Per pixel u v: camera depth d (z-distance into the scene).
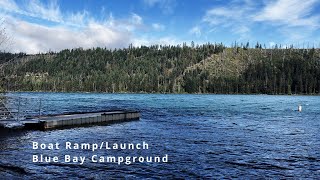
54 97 147.62
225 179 19.95
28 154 24.81
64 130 38.22
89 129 40.38
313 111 82.69
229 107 93.94
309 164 24.42
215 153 27.48
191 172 21.28
